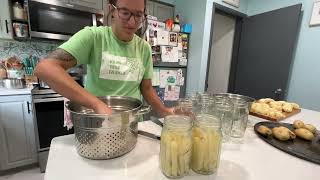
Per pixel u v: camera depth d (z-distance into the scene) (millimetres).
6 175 1705
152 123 875
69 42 693
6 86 1695
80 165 532
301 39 2201
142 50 957
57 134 1862
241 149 700
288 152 686
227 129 759
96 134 526
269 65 2436
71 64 701
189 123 516
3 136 1613
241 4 2650
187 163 503
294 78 2297
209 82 3359
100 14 2027
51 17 1791
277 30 2312
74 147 628
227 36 3029
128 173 512
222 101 835
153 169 536
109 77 855
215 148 515
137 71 926
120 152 578
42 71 577
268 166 596
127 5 718
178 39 2418
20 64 1945
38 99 1698
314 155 664
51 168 512
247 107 835
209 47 2379
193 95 919
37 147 1768
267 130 804
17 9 1741
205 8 2229
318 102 2107
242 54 2814
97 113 522
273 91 2400
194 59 2451
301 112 1320
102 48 816
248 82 2744
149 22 2166
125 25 769
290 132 781
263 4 2562
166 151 492
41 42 2102
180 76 2545
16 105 1617
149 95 1010
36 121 1731
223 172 545
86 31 765
